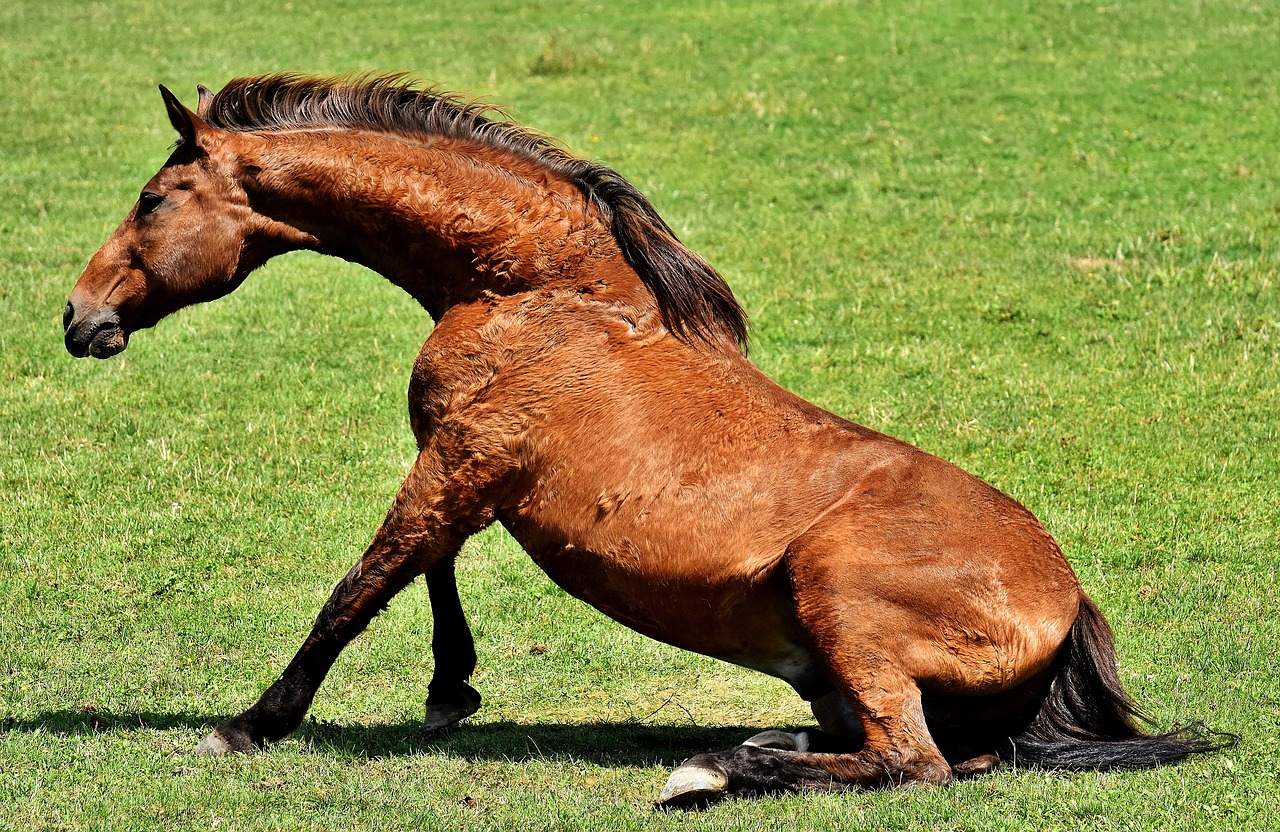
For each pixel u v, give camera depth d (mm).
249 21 40281
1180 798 7727
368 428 16781
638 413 8562
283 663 11164
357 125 9477
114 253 9375
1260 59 33375
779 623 8438
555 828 7652
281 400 17750
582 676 11023
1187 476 14492
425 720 9805
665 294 8867
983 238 23703
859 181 27062
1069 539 13070
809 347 19484
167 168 9336
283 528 13984
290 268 23547
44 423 16875
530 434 8672
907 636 7992
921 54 35531
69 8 42344
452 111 9516
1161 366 17906
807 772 8008
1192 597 11602
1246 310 19703
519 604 12422
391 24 39750
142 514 14305
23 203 26141
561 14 40938
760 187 26984
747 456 8430
